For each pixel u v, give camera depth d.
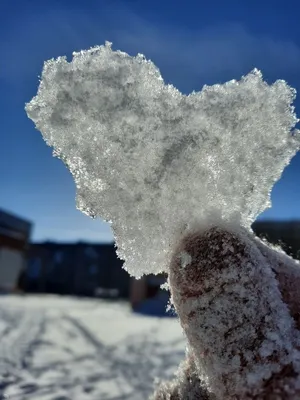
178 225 0.10
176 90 0.10
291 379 0.08
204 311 0.09
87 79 0.09
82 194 0.10
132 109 0.09
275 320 0.09
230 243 0.09
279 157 0.10
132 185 0.10
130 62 0.10
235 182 0.10
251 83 0.10
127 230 0.10
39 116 0.10
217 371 0.09
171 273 0.10
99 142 0.10
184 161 0.10
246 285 0.09
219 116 0.10
